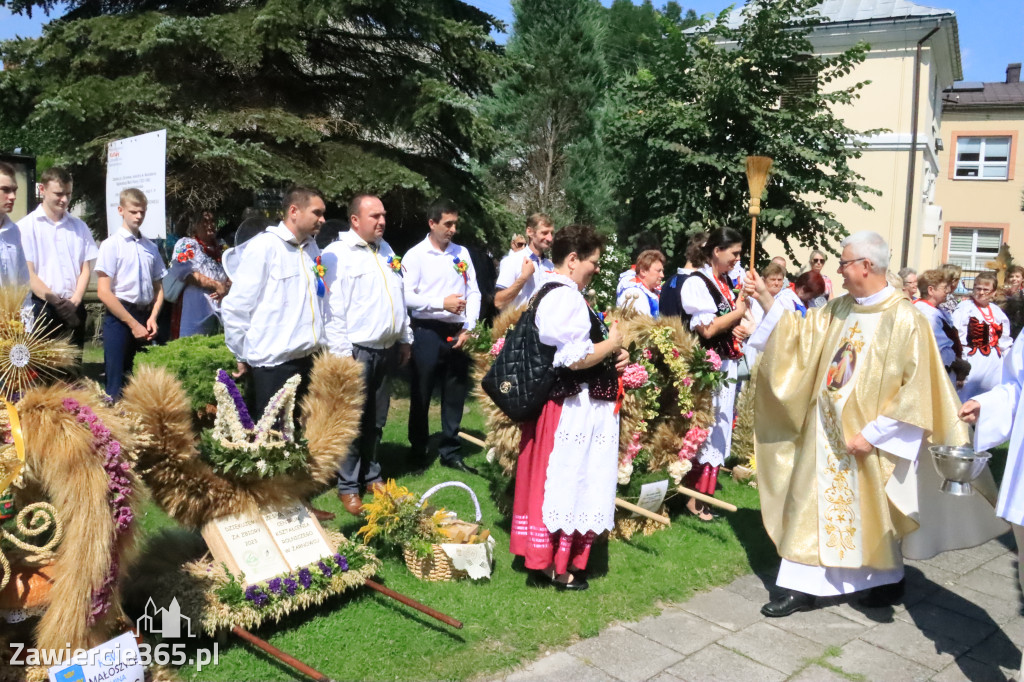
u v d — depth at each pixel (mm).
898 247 18531
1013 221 27938
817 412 4129
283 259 4441
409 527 4188
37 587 2740
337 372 3842
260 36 8945
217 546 3398
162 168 6754
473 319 6051
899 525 4016
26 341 2844
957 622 4148
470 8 11234
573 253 3980
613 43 19000
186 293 6398
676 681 3404
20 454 2588
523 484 4129
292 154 9406
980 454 3525
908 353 3867
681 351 5039
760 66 11375
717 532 5223
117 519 2742
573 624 3830
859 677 3527
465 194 10438
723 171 11281
